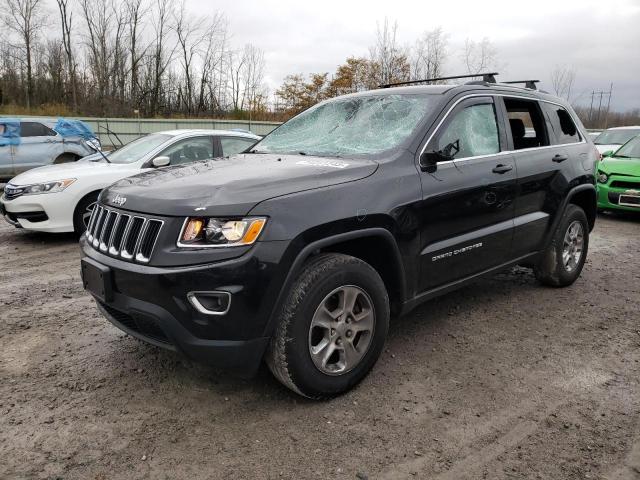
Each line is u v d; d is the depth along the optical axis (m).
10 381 3.27
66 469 2.46
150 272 2.63
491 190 3.88
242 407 2.99
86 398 3.07
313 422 2.84
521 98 4.51
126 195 2.98
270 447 2.63
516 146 4.46
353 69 33.34
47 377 3.32
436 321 4.30
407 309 3.44
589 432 2.77
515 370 3.46
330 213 2.84
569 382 3.30
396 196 3.18
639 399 3.11
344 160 3.37
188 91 38.75
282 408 2.97
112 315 3.12
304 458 2.55
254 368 2.76
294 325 2.76
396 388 3.21
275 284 2.65
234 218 2.61
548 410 2.98
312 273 2.81
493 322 4.29
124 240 2.84
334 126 3.98
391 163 3.30
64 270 5.81
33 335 3.98
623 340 3.97
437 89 3.92
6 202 6.99
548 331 4.12
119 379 3.30
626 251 6.90
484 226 3.91
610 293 5.07
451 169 3.60
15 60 37.66
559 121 5.00
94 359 3.58
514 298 4.87
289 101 36.31
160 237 2.67
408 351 3.73
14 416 2.88
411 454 2.58
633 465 2.51
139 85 37.47
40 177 7.02
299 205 2.76
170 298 2.61
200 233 2.61
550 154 4.63
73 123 13.47
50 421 2.84
